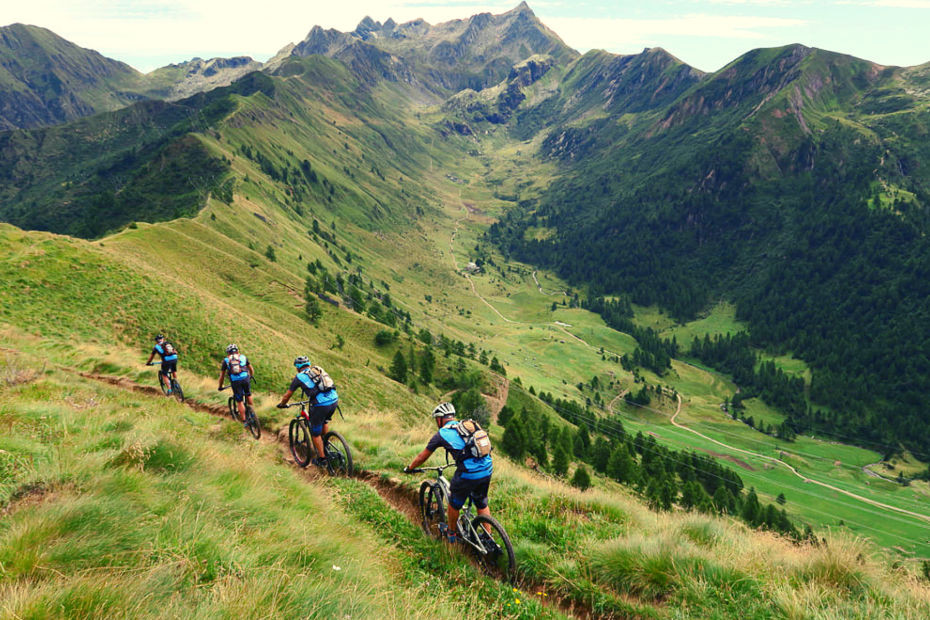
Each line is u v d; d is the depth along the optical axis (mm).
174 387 17938
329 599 4156
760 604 5391
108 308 56219
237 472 7754
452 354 185500
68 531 4488
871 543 6387
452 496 6500
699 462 164250
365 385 90812
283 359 67500
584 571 6227
